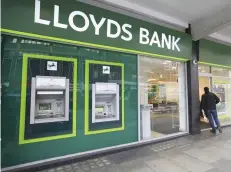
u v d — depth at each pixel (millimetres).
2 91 2697
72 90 3305
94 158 3334
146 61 4387
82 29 3234
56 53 3156
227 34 6109
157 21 4582
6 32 2604
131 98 4051
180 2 4016
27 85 2885
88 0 3523
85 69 3455
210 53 5633
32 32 2781
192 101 5059
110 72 3756
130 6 3973
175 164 3008
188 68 5164
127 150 3750
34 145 2916
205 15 4637
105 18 3504
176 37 4664
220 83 6418
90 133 3463
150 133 4430
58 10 3004
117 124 3809
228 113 6621
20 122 2812
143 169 2834
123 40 3729
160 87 4723
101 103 3705
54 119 3105
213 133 5152
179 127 5121
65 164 3068
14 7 2641
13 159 2746
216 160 3156
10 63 2771
